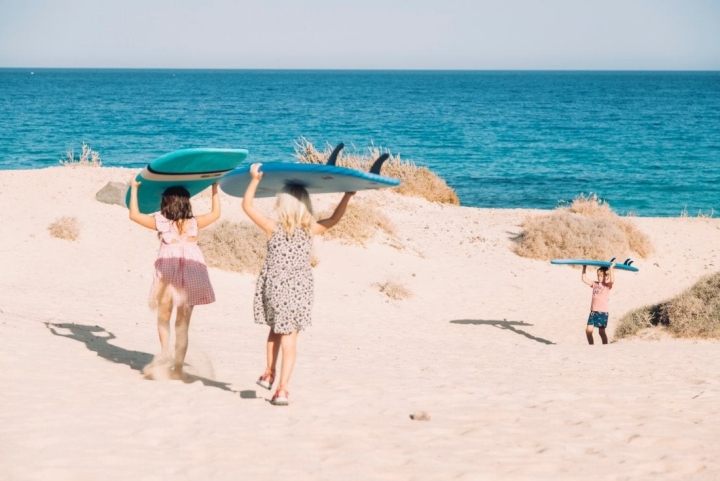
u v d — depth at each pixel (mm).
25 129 56469
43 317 10188
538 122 74938
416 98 130500
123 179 20719
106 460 4496
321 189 6180
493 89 181375
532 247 20078
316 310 14672
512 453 5008
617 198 33781
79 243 16188
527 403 6801
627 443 5379
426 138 57094
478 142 54719
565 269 19469
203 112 83812
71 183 19828
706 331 12992
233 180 6270
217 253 16016
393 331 13602
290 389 6945
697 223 25203
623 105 110875
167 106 94188
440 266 18812
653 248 21641
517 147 51969
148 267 15617
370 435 5375
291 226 5930
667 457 4977
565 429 5754
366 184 5727
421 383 7691
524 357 10461
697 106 108125
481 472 4504
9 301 11414
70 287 13695
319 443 5121
